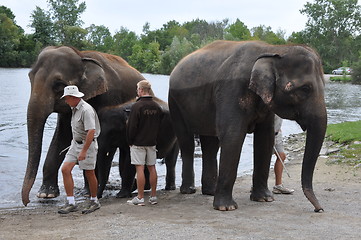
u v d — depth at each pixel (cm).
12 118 2075
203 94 731
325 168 1002
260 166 724
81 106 656
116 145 811
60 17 9525
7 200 780
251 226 570
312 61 616
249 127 697
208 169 801
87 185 838
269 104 641
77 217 642
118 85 877
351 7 9462
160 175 1017
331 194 764
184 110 785
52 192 809
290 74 618
